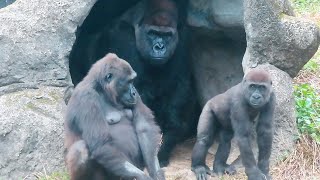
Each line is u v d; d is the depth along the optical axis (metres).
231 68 15.41
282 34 13.38
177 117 16.23
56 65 13.27
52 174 12.40
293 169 12.87
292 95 13.62
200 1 15.29
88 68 16.80
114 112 11.42
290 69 13.82
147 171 11.84
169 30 15.47
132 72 11.49
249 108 12.08
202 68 15.93
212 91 15.72
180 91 16.31
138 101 11.71
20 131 12.45
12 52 12.99
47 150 12.54
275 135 13.24
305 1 21.97
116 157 10.75
